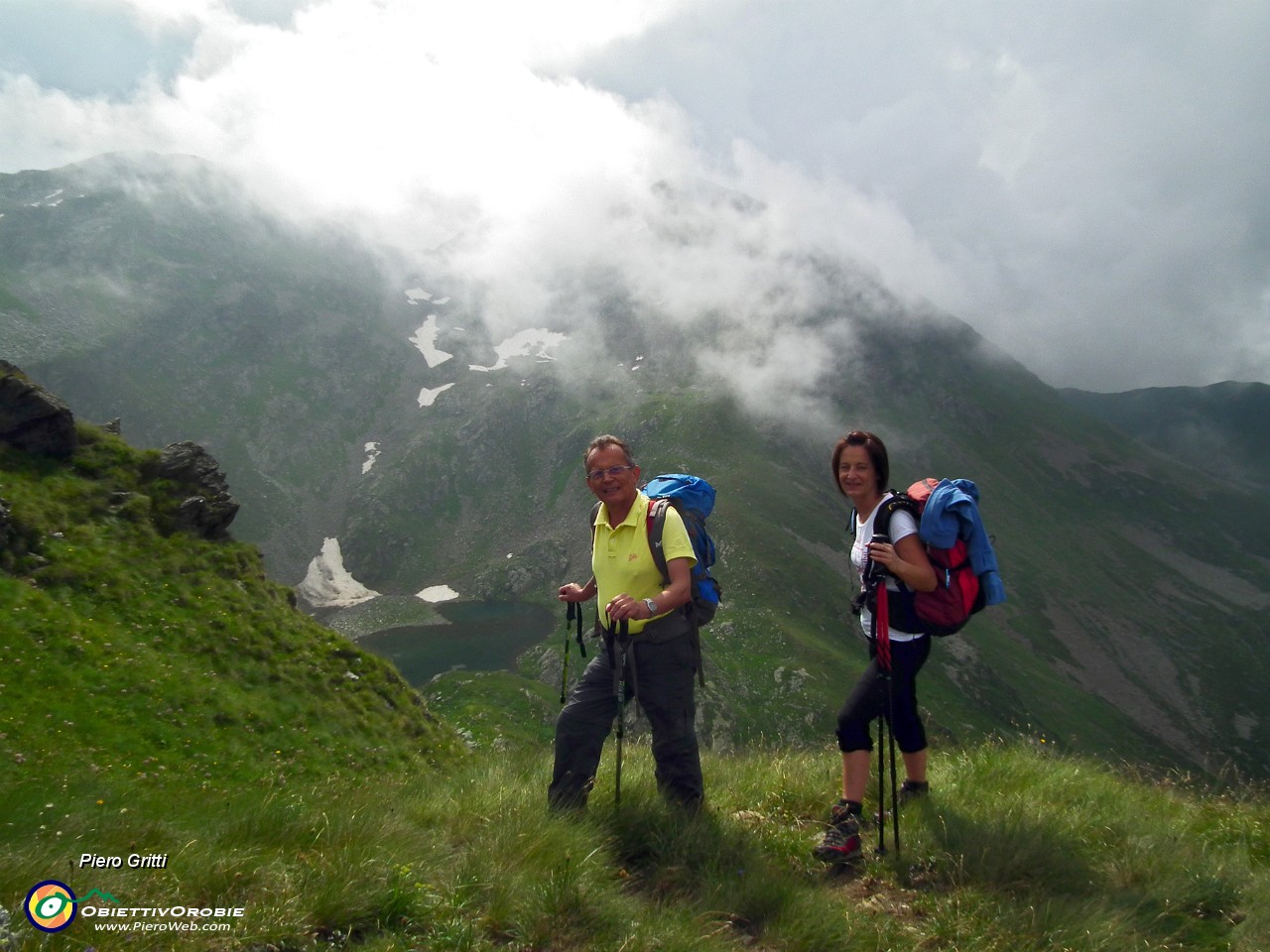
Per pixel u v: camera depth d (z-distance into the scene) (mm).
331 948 4055
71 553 26406
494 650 170125
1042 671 169750
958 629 5863
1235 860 5348
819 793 6906
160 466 32812
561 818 5734
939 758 8742
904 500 5941
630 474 6176
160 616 26672
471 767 8727
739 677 126750
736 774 7941
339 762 25406
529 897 4527
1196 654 198875
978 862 5309
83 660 22281
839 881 5523
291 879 4527
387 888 4516
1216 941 4473
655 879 5336
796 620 154500
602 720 6305
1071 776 7508
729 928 4566
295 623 32125
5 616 21969
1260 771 158000
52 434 29766
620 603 5660
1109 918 4562
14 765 16938
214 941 3906
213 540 33062
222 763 21797
